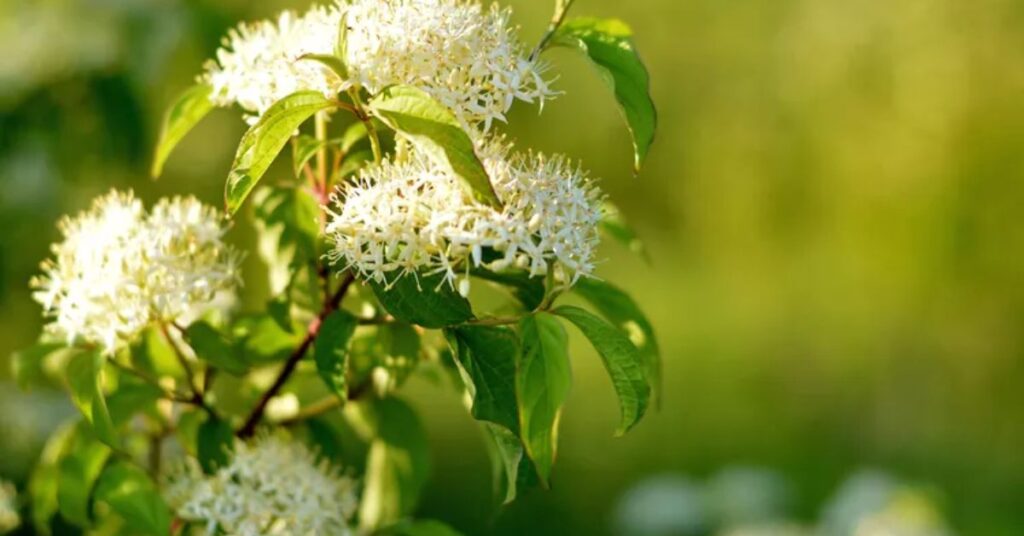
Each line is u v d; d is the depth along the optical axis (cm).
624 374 296
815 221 1683
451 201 287
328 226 296
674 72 1677
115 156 749
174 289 342
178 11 731
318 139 352
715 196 1734
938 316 1669
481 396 298
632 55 330
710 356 1867
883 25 1515
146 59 733
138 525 360
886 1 1513
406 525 402
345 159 370
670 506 1041
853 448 1634
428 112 273
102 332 342
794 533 971
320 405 402
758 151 1666
